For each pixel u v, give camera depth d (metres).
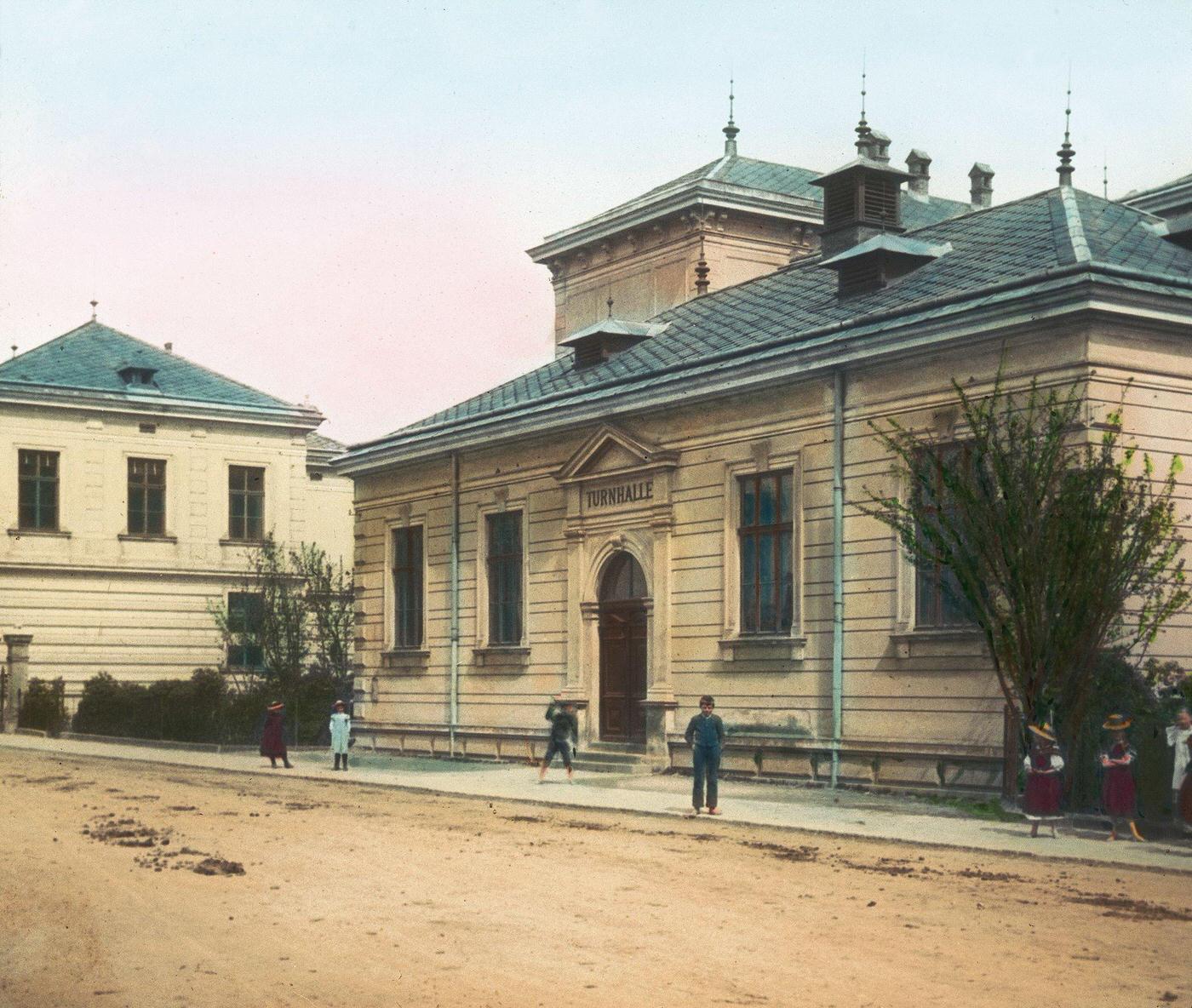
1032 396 21.69
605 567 31.66
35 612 51.56
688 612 29.25
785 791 25.56
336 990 10.09
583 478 31.97
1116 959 11.38
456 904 13.69
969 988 10.34
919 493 22.72
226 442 55.19
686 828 20.58
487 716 34.88
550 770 31.05
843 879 15.49
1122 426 22.52
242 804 24.06
